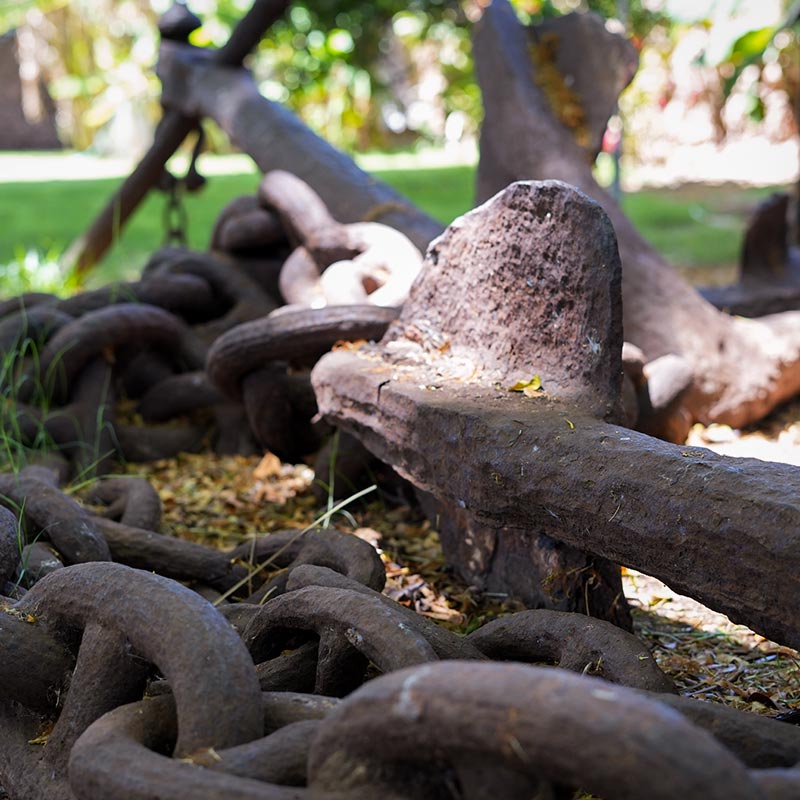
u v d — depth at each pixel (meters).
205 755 2.23
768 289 7.24
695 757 1.69
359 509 4.94
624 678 2.64
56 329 5.78
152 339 5.67
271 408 5.14
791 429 6.15
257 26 8.06
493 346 3.79
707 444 5.76
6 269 10.17
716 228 14.27
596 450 2.91
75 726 2.58
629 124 21.55
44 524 3.78
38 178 21.88
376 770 2.03
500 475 3.13
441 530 4.27
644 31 14.37
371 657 2.58
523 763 1.79
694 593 2.64
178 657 2.39
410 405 3.55
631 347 5.20
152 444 5.65
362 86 21.44
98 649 2.59
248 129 7.72
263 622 2.88
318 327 4.63
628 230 6.05
